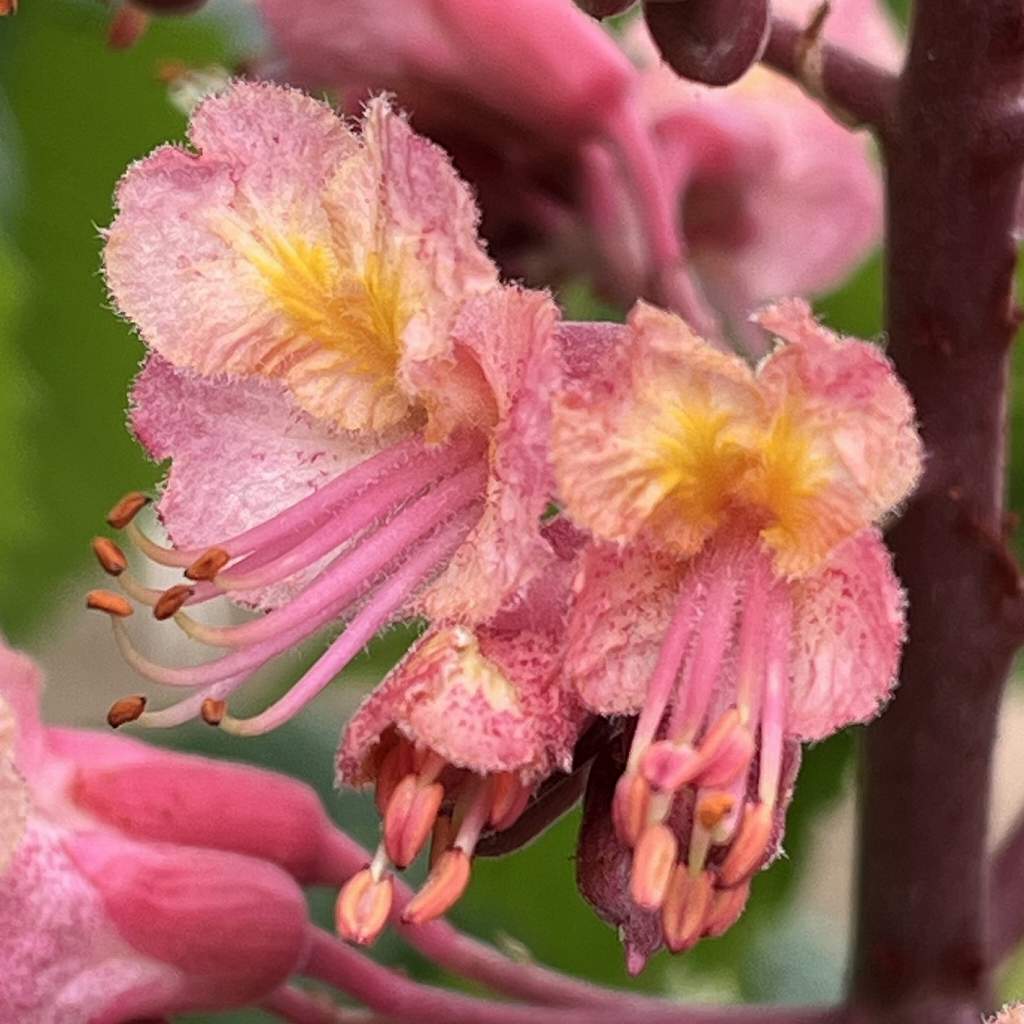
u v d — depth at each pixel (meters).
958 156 0.18
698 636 0.17
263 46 0.21
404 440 0.18
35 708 0.19
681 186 0.23
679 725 0.17
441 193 0.17
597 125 0.20
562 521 0.17
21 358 0.23
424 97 0.20
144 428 0.18
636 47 0.23
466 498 0.18
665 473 0.17
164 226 0.18
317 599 0.18
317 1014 0.20
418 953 0.24
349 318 0.18
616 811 0.16
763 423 0.16
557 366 0.16
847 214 0.24
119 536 0.25
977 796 0.19
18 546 0.23
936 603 0.18
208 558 0.18
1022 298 0.23
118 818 0.19
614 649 0.17
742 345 0.24
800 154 0.23
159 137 0.24
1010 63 0.17
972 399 0.18
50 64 0.24
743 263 0.24
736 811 0.16
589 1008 0.20
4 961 0.18
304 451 0.18
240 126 0.18
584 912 0.25
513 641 0.17
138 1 0.19
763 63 0.18
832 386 0.16
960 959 0.19
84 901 0.18
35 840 0.18
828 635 0.17
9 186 0.24
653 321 0.16
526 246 0.21
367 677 0.25
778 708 0.17
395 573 0.18
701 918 0.16
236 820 0.19
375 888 0.17
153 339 0.18
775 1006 0.20
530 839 0.17
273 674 0.25
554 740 0.17
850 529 0.16
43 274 0.24
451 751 0.16
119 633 0.18
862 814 0.19
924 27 0.18
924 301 0.18
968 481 0.18
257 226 0.18
